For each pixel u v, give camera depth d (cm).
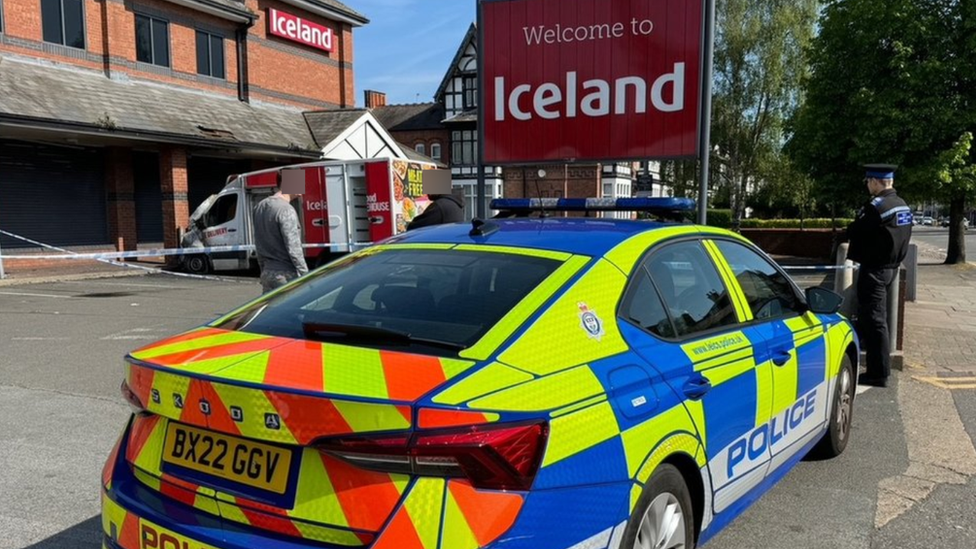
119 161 1955
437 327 240
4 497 391
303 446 196
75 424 514
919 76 1748
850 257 639
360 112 2444
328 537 192
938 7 1773
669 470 254
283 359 221
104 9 1886
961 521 371
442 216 732
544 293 251
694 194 3375
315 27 2619
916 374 680
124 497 231
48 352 760
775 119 3130
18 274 1622
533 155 787
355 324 253
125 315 1033
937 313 1063
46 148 1816
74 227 1898
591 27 749
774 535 354
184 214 1933
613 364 242
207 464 217
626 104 745
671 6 718
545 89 773
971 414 554
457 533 186
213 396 208
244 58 2325
